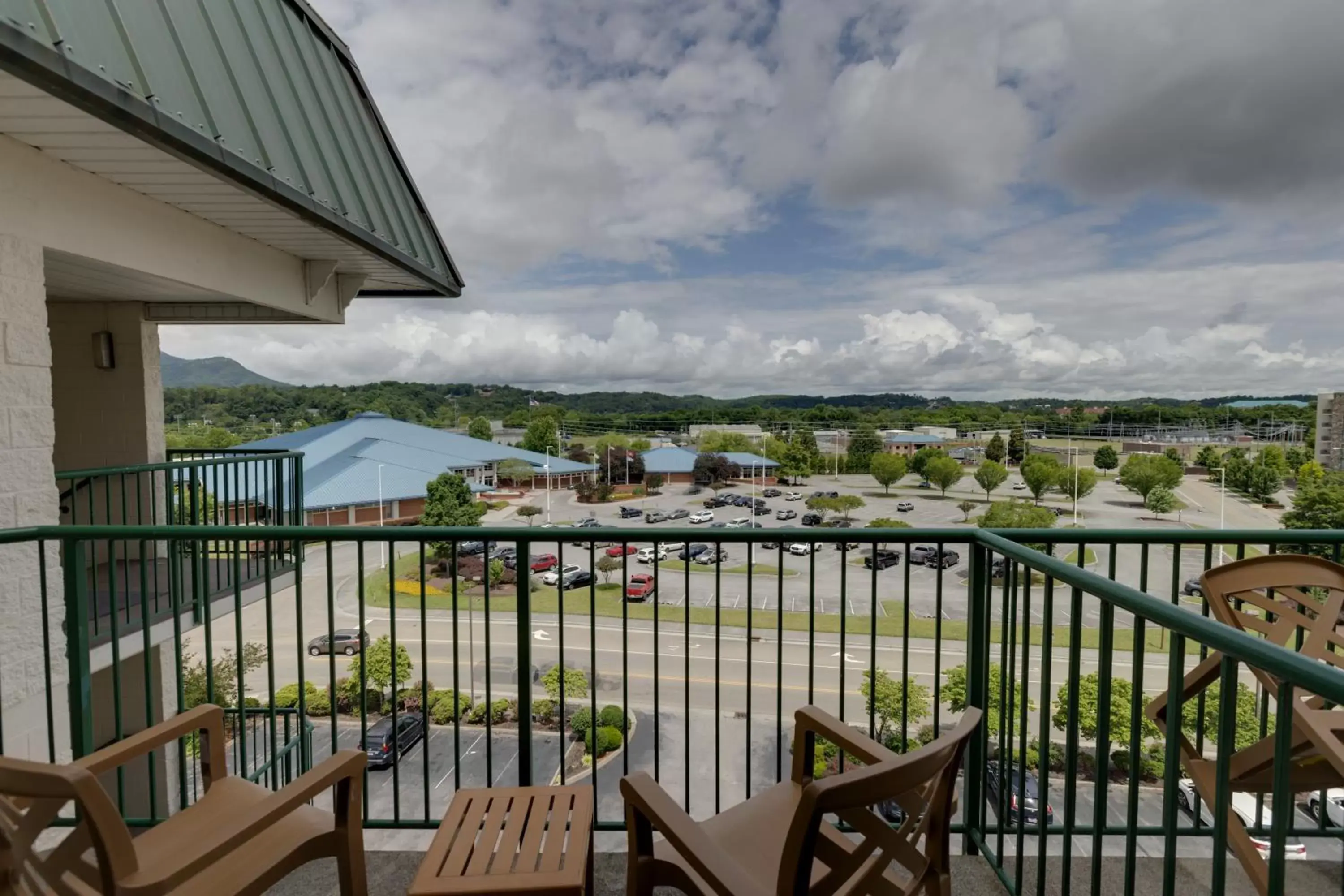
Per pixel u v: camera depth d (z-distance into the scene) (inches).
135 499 290.0
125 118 127.6
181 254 202.4
